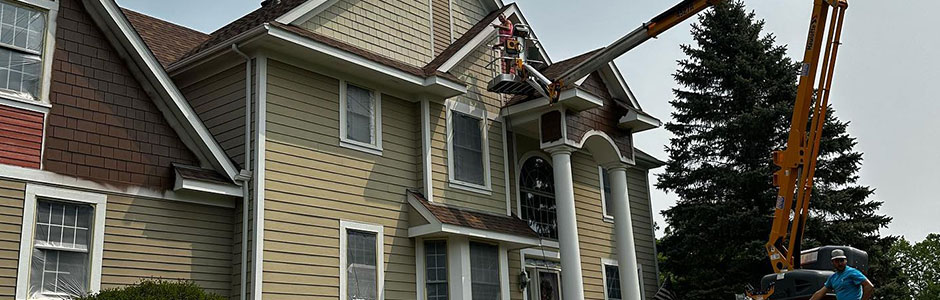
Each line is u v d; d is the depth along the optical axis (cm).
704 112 2442
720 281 2233
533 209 1889
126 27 1254
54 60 1202
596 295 1967
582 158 2062
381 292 1466
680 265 2392
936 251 5434
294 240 1361
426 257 1555
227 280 1331
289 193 1377
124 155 1245
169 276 1256
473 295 1543
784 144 2288
